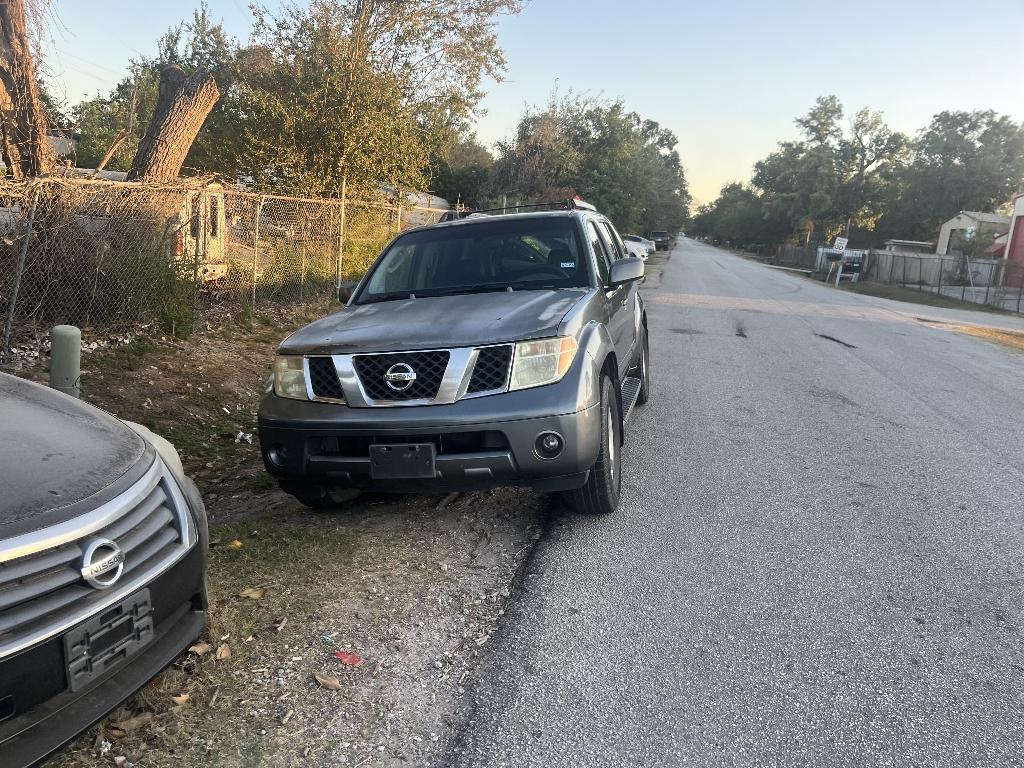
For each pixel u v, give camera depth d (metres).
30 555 1.91
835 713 2.54
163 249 8.92
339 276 13.33
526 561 3.72
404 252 5.21
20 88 8.46
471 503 4.48
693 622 3.14
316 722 2.46
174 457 2.86
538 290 4.55
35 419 2.51
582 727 2.46
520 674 2.76
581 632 3.06
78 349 4.25
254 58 16.72
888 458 5.60
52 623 1.94
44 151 8.77
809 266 55.50
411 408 3.54
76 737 1.96
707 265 44.03
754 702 2.60
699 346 11.06
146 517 2.32
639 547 3.89
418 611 3.20
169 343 8.41
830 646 2.96
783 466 5.33
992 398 8.12
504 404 3.50
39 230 7.71
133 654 2.18
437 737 2.41
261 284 11.96
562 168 34.47
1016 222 38.44
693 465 5.31
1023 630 3.11
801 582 3.52
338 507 4.43
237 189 12.19
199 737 2.37
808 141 78.75
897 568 3.69
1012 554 3.88
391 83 16.48
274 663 2.77
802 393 7.91
